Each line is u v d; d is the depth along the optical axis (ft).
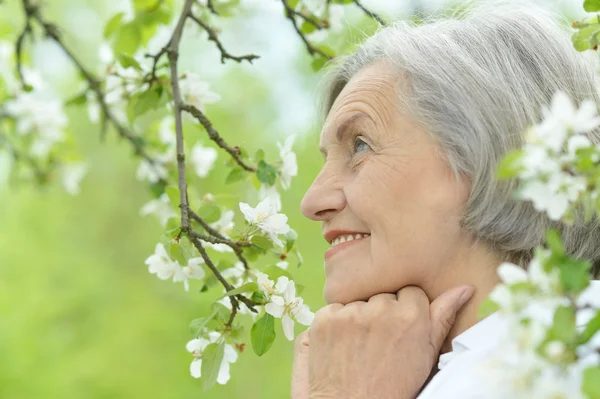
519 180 6.04
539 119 6.26
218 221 7.69
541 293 3.79
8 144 13.82
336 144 6.66
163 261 7.18
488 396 5.05
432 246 6.19
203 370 6.36
